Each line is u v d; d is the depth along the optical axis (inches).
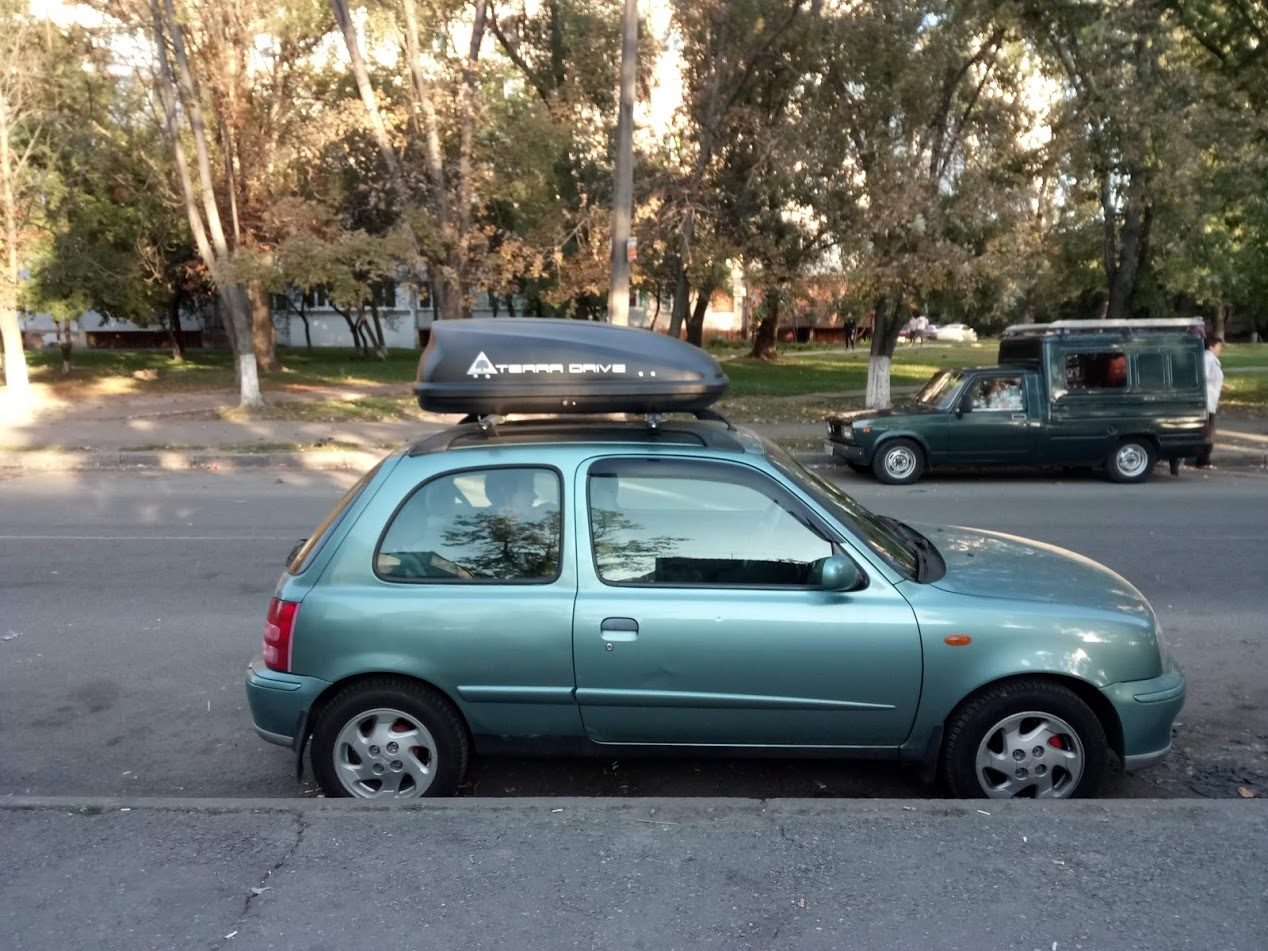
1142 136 689.0
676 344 164.6
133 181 1088.2
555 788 169.0
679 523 154.3
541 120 777.6
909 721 150.2
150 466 600.4
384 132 777.6
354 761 155.6
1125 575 311.6
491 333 162.4
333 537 156.6
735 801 133.6
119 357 1630.2
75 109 1011.9
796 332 2431.1
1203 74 812.6
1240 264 938.7
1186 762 177.5
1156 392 512.7
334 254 761.0
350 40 749.3
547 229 808.3
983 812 130.4
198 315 2063.2
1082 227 855.7
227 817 131.1
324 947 106.0
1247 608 274.1
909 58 708.0
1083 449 514.0
